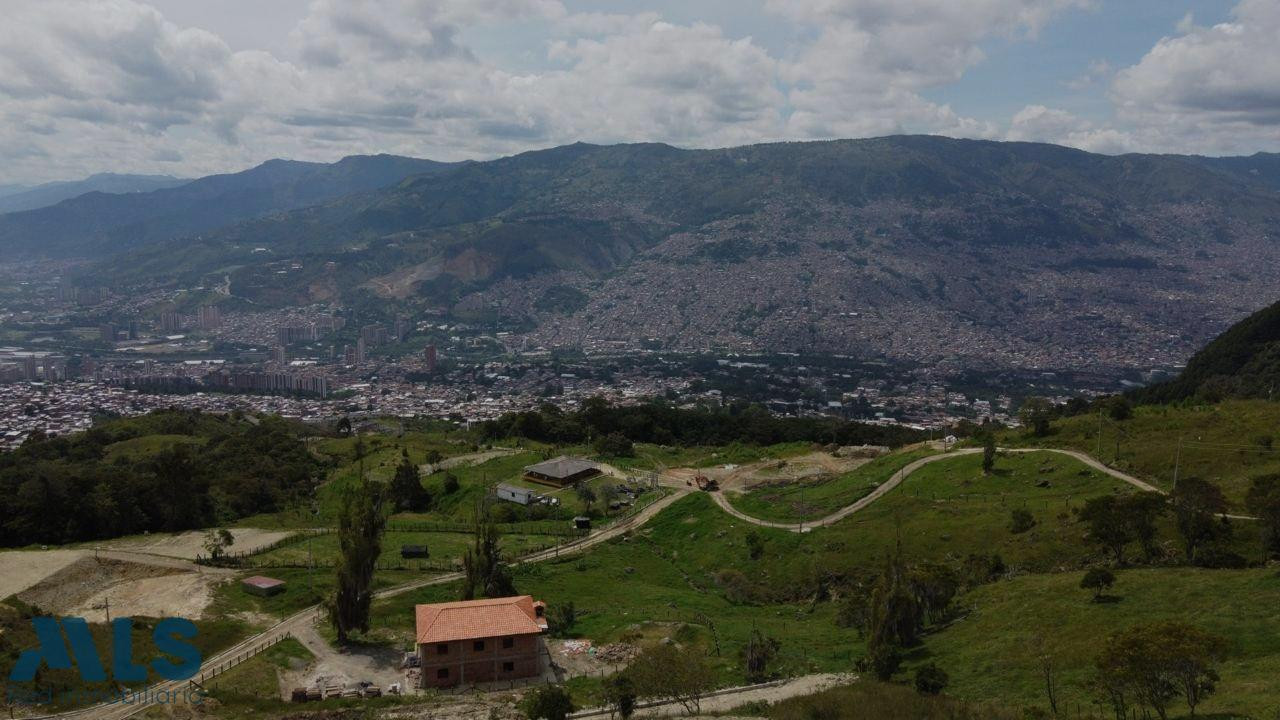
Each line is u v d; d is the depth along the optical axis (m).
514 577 106.94
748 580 107.94
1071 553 93.00
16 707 68.31
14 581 103.06
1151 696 52.75
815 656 81.38
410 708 70.12
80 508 129.75
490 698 72.94
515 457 183.25
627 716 65.81
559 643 87.44
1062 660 66.56
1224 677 57.09
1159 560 85.25
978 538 103.38
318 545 123.06
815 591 102.50
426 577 107.31
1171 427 135.50
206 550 116.94
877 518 118.75
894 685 67.56
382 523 90.44
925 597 83.75
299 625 90.50
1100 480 116.88
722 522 127.00
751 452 184.12
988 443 132.12
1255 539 84.75
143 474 149.50
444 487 162.88
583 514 138.88
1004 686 65.31
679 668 70.44
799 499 135.38
